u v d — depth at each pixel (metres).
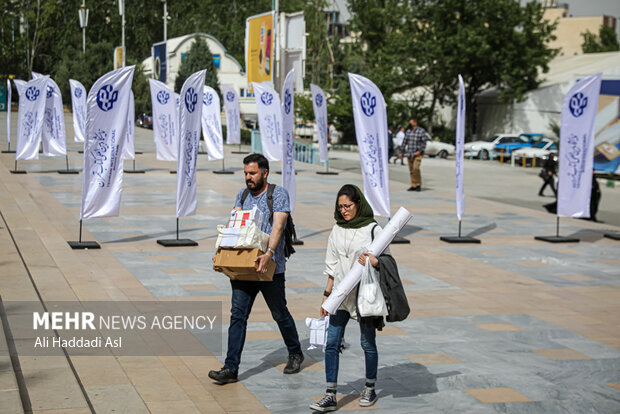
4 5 70.31
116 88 11.44
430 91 57.59
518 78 51.53
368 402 5.57
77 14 75.44
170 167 27.42
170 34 85.25
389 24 59.28
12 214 14.32
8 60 69.06
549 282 10.50
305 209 17.55
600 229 16.03
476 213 18.02
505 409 5.64
